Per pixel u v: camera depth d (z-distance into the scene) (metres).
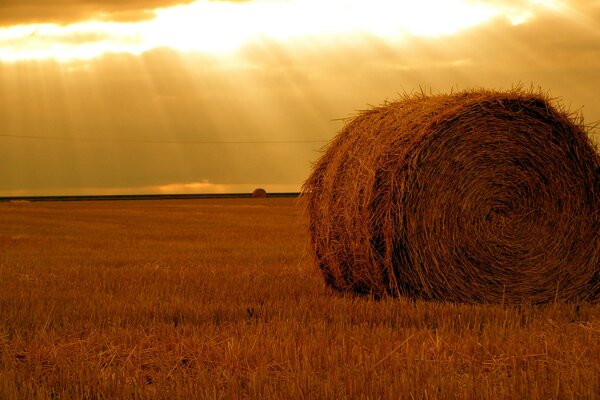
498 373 6.03
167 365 6.32
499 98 10.13
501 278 10.22
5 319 8.38
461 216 10.09
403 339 7.15
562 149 10.41
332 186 10.65
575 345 6.69
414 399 5.22
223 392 5.39
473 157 10.10
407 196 9.87
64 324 8.06
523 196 10.33
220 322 8.29
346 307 9.09
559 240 10.38
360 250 10.16
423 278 9.97
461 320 8.38
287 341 6.81
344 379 5.77
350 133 10.91
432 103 10.37
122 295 10.45
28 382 5.69
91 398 5.52
